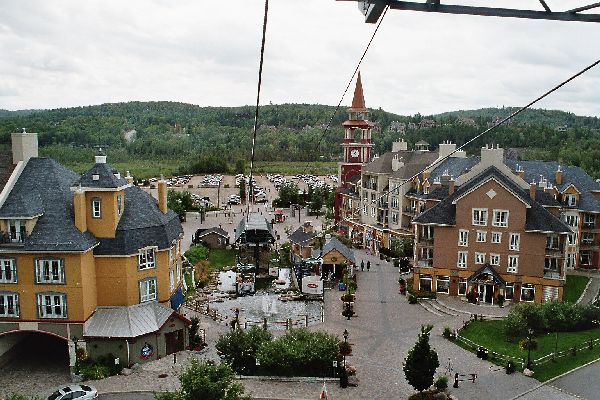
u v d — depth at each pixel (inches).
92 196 1669.5
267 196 6471.5
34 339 1841.8
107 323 1649.9
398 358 1713.8
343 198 4178.2
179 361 1675.7
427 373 1364.4
